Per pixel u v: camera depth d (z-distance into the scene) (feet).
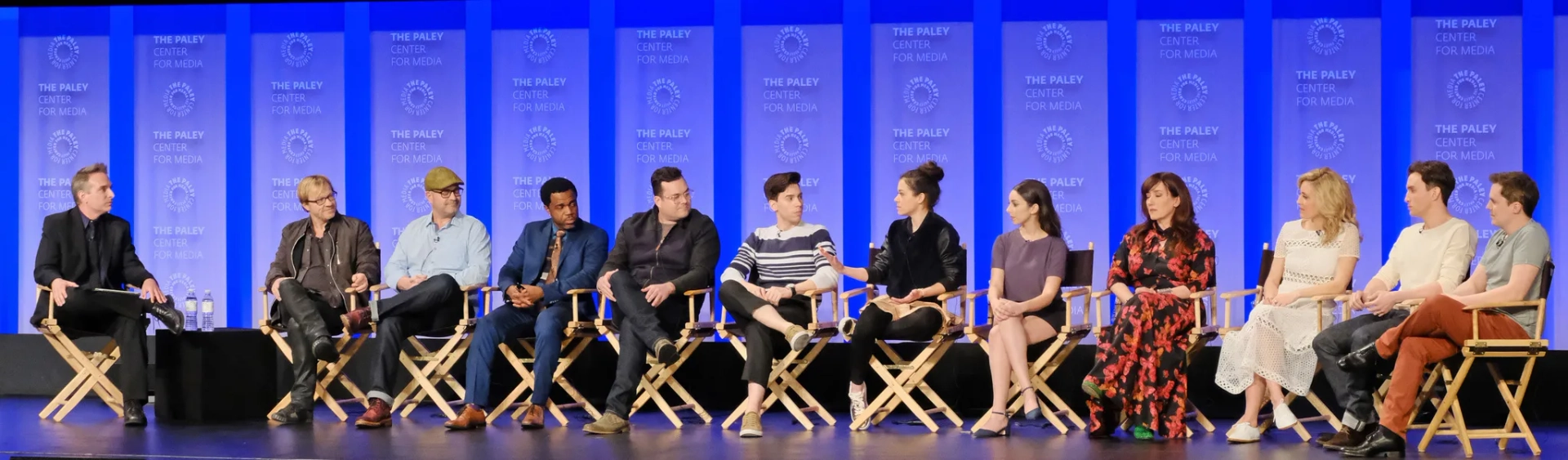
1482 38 29.45
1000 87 31.04
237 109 32.50
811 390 28.78
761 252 26.11
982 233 31.04
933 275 25.29
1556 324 29.30
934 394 24.98
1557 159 29.22
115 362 28.89
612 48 31.78
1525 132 29.32
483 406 24.99
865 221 31.35
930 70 31.37
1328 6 29.94
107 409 28.25
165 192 32.86
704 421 26.00
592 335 26.35
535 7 32.17
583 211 31.99
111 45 32.76
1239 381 22.24
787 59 31.71
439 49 32.27
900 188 25.70
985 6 31.12
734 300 24.53
